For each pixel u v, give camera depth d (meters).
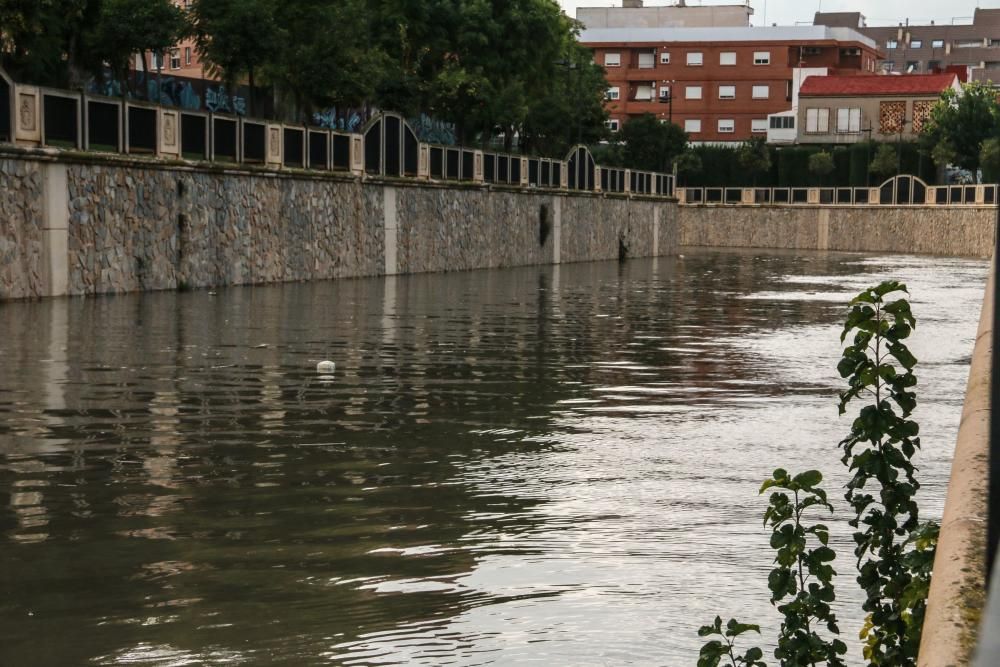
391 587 6.14
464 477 8.85
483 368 15.34
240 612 5.73
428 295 29.69
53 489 8.26
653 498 8.21
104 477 8.65
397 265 40.38
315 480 8.70
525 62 57.84
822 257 71.50
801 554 4.55
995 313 1.97
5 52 29.95
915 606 4.04
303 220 34.31
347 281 35.19
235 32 35.56
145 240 27.39
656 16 133.12
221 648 5.23
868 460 4.76
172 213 28.33
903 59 175.38
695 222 103.38
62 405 11.73
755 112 122.00
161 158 27.45
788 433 10.89
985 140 94.00
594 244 60.41
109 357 15.42
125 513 7.62
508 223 49.75
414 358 16.23
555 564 6.59
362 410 11.86
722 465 9.40
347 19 40.00
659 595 6.03
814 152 104.31
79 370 14.16
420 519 7.58
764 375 15.17
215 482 8.57
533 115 61.78
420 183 41.22
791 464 9.47
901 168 99.31
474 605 5.86
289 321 21.19
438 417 11.55
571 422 11.38
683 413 12.02
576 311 25.59
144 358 15.38
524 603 5.89
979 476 2.76
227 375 14.04
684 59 123.12
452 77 51.97
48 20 29.86
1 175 22.73
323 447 9.94
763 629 5.52
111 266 26.28
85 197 25.20
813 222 95.75
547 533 7.26
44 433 10.30
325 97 39.50
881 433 4.77
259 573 6.37
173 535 7.11
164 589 6.07
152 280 27.72
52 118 24.12
